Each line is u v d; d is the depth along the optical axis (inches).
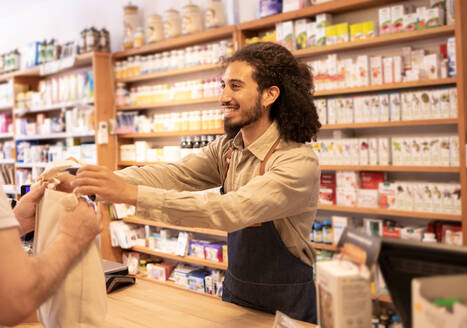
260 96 66.0
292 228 67.2
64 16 233.5
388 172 135.8
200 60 169.2
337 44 133.8
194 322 62.4
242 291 70.2
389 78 126.7
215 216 57.4
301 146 67.2
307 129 67.6
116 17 208.7
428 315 30.2
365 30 130.4
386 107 126.6
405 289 36.6
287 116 66.8
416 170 121.3
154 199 56.2
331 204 138.5
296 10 140.3
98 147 190.7
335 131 137.6
